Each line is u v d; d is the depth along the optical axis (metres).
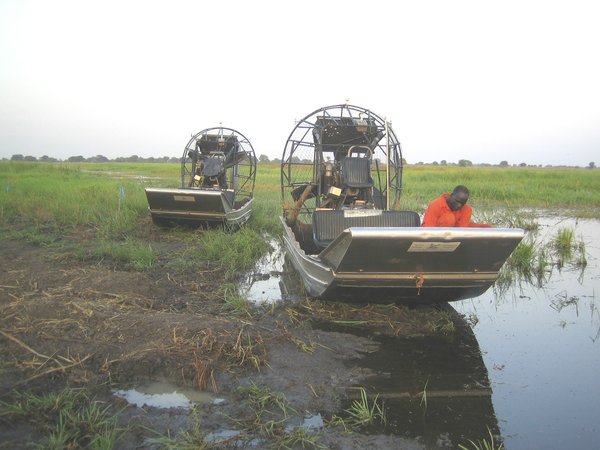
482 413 3.59
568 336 5.17
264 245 9.02
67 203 12.97
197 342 4.33
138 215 12.06
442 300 5.50
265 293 6.36
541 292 6.82
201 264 7.60
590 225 12.93
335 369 4.21
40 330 4.53
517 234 4.38
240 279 7.00
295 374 4.05
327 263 5.09
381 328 5.21
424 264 4.68
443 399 3.77
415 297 5.32
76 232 9.95
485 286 5.01
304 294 6.29
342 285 4.95
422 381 4.07
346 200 7.36
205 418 3.37
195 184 11.11
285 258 8.33
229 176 12.43
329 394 3.78
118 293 5.68
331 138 8.01
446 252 4.52
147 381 3.86
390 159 7.58
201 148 11.84
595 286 7.15
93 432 3.10
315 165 7.96
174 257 8.09
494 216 13.57
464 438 3.26
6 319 4.71
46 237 9.13
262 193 18.02
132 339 4.41
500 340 5.04
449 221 5.46
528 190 20.83
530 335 5.19
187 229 10.41
